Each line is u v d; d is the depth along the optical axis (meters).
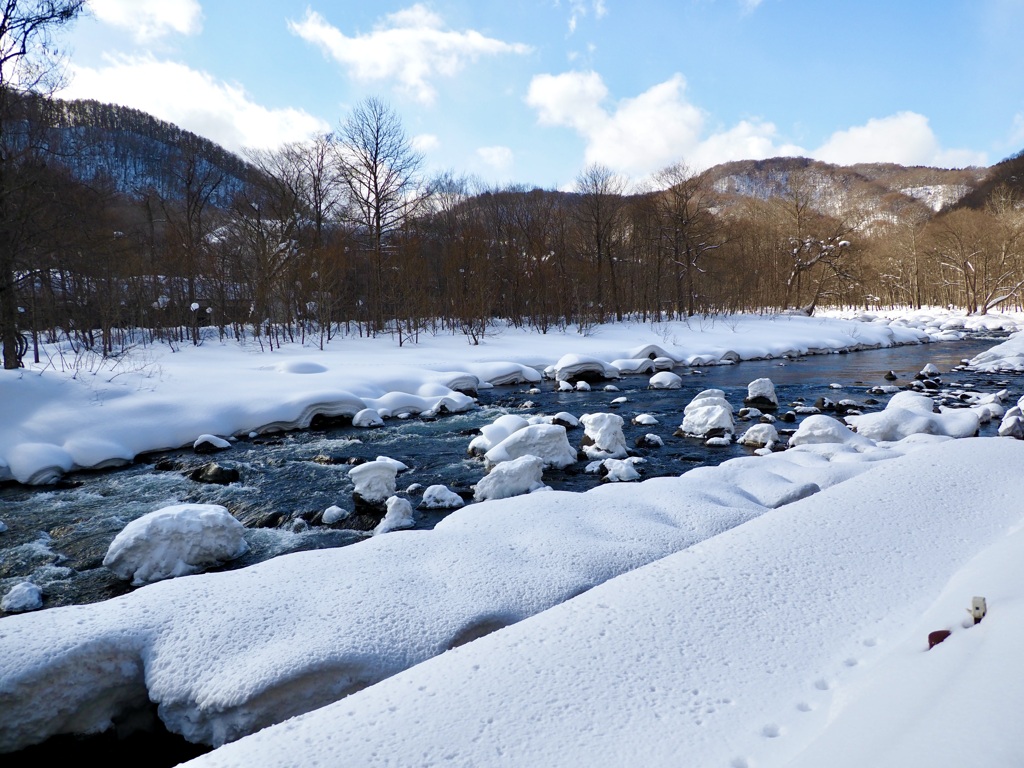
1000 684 2.32
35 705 3.79
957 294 68.25
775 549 4.53
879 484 5.88
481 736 2.70
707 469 8.40
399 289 34.00
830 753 2.24
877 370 25.70
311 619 4.23
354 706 3.00
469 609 4.41
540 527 5.94
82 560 7.50
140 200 41.78
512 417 12.58
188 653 3.94
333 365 21.92
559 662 3.25
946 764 1.94
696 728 2.67
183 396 14.58
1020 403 14.40
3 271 16.64
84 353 22.08
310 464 11.72
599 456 11.28
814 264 55.00
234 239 34.41
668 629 3.52
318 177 38.16
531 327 37.50
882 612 3.59
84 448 11.65
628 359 26.23
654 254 48.88
